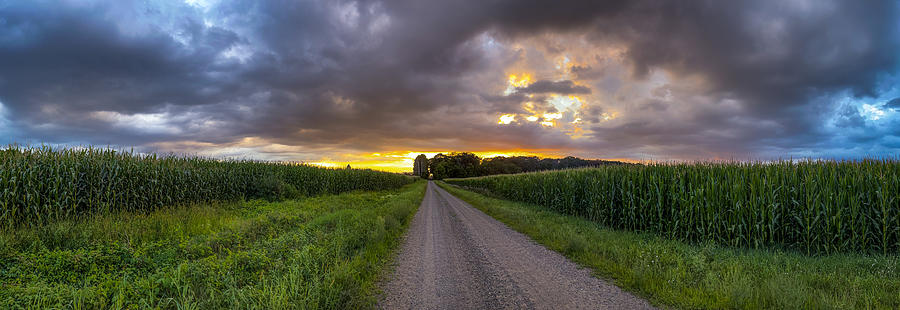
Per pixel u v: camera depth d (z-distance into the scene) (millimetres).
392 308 4660
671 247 8547
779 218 9328
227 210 15008
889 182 8414
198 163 17547
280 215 11727
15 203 9391
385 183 47844
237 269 5676
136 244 7266
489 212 17719
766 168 10055
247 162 21812
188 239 8125
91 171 11484
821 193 8766
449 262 7230
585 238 9352
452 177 122312
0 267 5457
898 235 8133
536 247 8812
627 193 13062
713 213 9992
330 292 4652
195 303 4035
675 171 11828
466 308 4668
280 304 4070
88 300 4301
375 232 9406
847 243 8367
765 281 5199
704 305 4602
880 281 5543
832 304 4480
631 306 4695
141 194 13109
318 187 28359
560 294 5211
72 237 7391
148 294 4461
